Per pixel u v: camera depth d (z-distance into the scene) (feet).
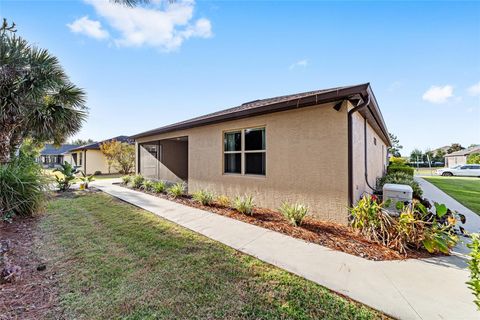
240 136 21.58
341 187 14.73
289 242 11.98
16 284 8.15
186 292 7.68
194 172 26.63
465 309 6.72
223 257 10.28
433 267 9.23
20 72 18.90
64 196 26.40
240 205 17.65
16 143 21.59
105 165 68.80
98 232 13.70
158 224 15.30
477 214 18.15
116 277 8.63
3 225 14.82
